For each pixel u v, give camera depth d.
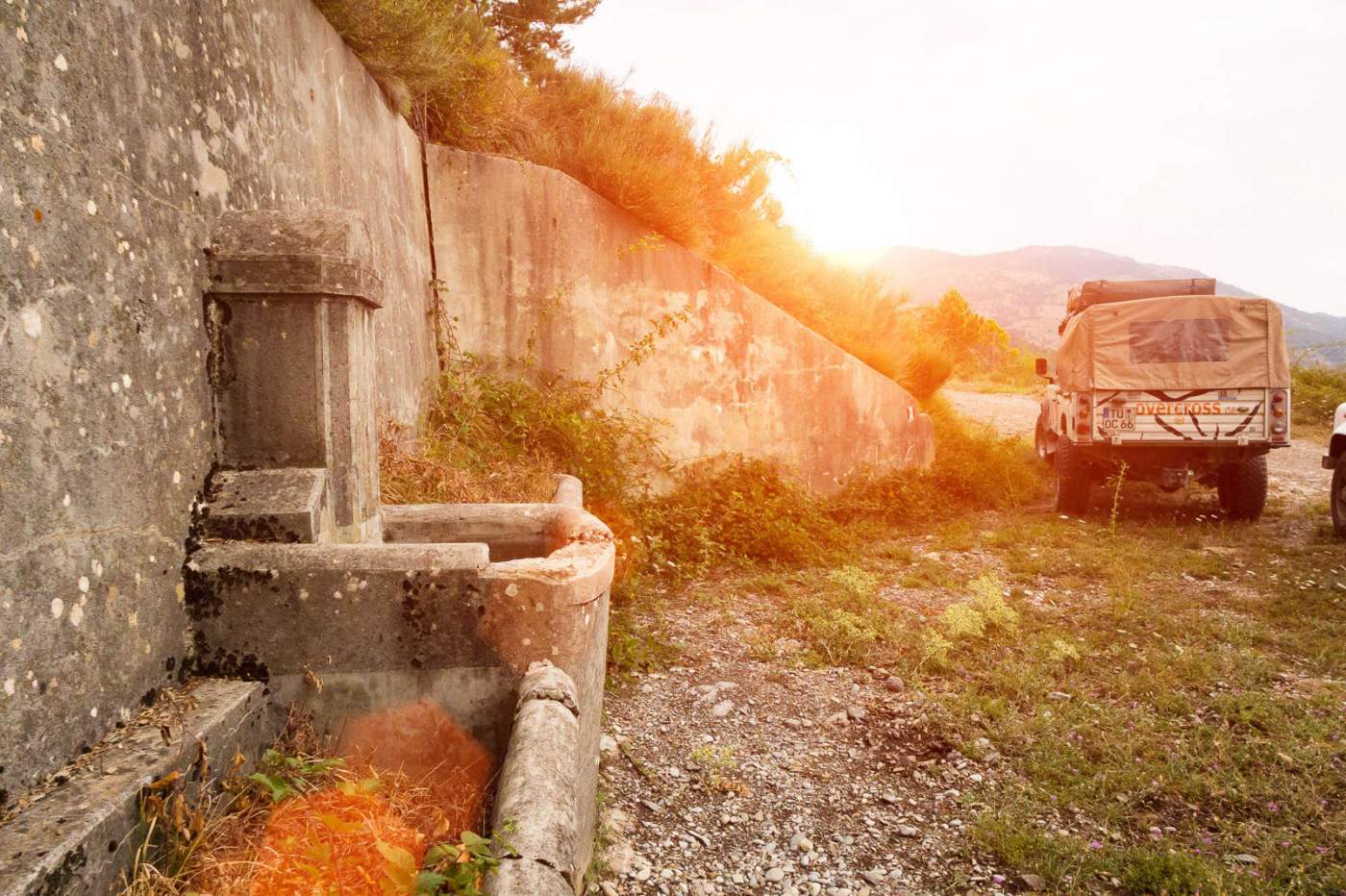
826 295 10.52
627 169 7.36
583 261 7.16
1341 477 7.76
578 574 2.26
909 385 11.57
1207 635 5.19
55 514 1.63
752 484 7.68
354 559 2.16
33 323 1.59
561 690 2.08
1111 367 8.59
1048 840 3.03
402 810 1.97
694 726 3.99
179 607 2.10
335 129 4.19
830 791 3.46
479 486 4.64
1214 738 3.74
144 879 1.50
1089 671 4.66
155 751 1.70
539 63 9.16
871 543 7.78
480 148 7.22
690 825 3.18
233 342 2.38
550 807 1.61
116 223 1.89
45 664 1.58
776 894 2.79
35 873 1.26
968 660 4.83
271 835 1.75
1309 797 3.29
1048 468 11.75
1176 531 8.05
